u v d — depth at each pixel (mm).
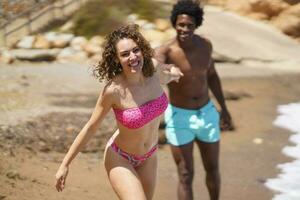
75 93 13984
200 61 6832
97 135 10242
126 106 5133
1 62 19703
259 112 13273
